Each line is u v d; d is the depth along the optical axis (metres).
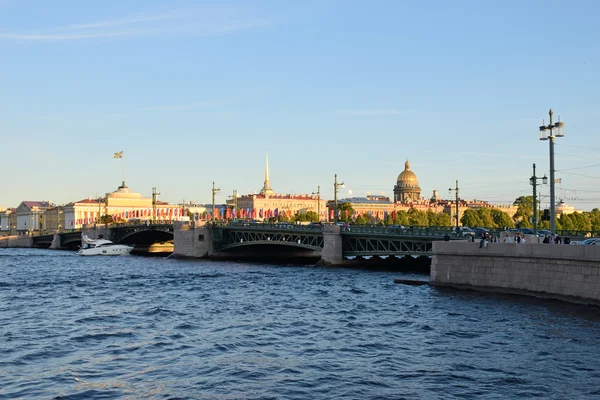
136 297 66.00
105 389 31.86
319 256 128.25
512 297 56.12
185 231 133.62
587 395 30.28
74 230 199.38
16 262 125.69
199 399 30.23
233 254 131.12
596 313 47.97
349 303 58.72
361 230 98.19
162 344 41.69
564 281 52.09
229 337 43.81
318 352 39.19
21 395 30.95
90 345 41.69
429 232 86.88
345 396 30.48
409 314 51.41
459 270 62.44
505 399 29.86
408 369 34.97
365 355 38.28
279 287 73.00
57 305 60.31
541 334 42.22
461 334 43.16
